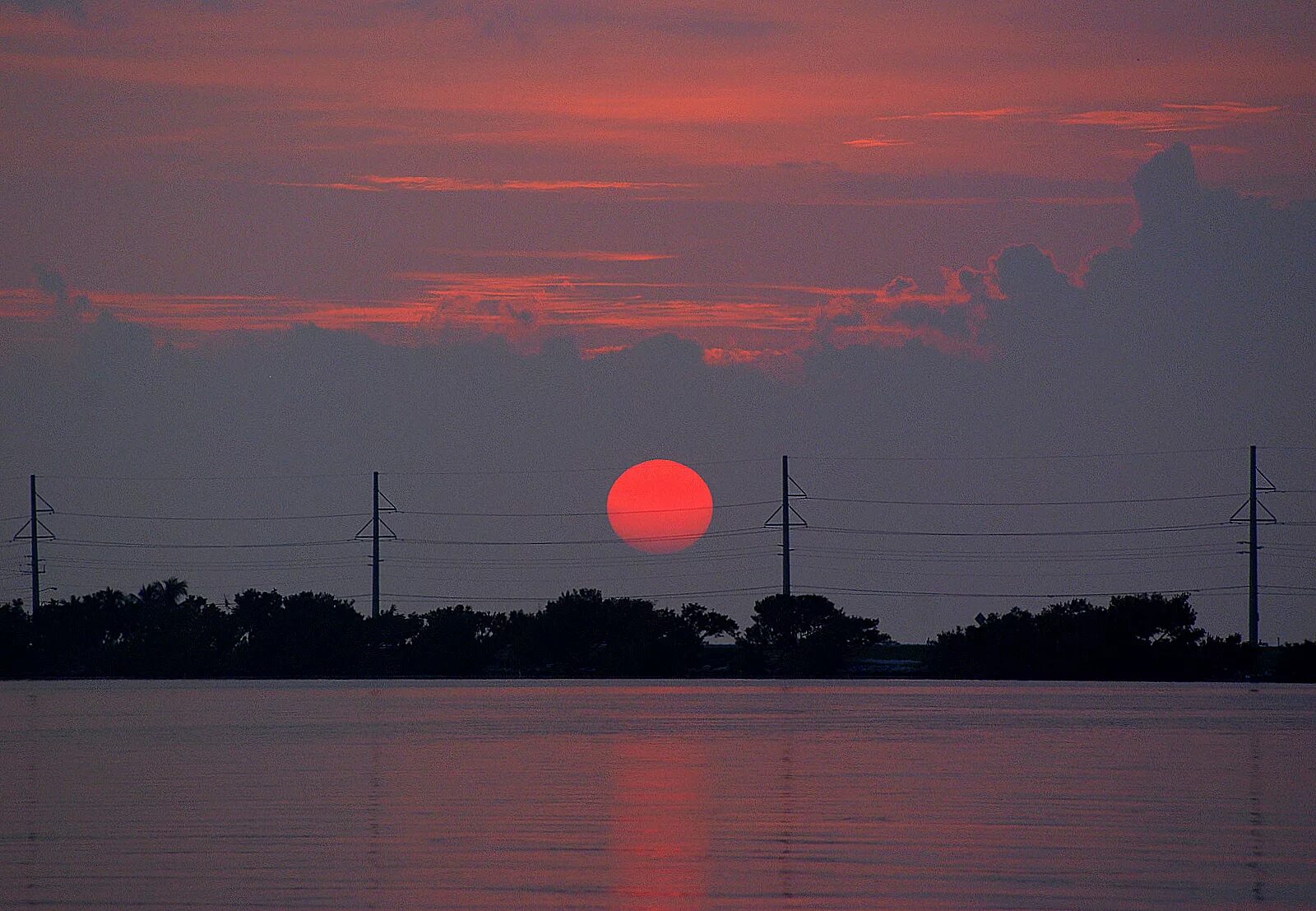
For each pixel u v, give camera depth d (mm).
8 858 98188
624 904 84375
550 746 180375
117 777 145500
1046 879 90875
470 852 99938
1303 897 86125
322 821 113875
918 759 162250
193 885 89188
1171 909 83438
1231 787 134875
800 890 88062
